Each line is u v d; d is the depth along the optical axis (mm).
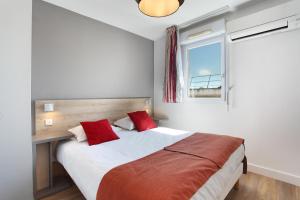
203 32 2977
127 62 3389
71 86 2588
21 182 1819
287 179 2271
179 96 3314
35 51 2232
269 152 2434
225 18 2809
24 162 1838
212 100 3010
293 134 2234
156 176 1223
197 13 2752
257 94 2520
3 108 1707
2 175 1703
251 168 2582
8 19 1729
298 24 2092
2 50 1696
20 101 1812
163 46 3732
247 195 2000
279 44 2309
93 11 2619
